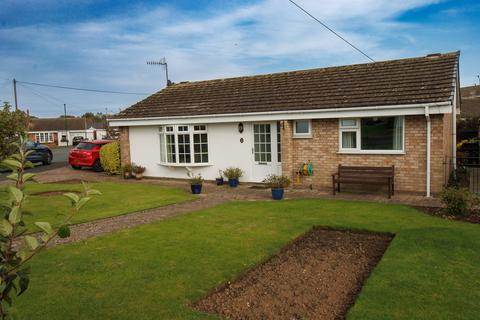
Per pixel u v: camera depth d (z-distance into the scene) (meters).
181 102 17.77
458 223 8.38
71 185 15.74
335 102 13.24
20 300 4.98
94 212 10.57
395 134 12.46
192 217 9.52
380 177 11.98
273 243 7.22
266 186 13.27
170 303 4.86
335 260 6.58
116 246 7.24
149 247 7.13
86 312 4.66
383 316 4.41
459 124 23.86
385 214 9.40
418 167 12.12
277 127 14.73
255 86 17.12
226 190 14.19
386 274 5.60
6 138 6.14
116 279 5.64
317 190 13.60
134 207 11.14
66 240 7.75
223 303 5.03
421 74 13.18
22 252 2.22
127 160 18.39
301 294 5.29
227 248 6.96
